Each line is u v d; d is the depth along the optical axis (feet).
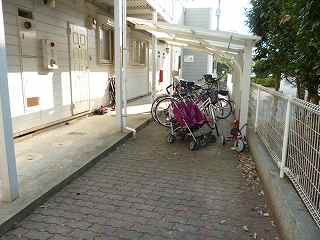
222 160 18.01
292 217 8.86
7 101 10.57
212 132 23.70
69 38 23.70
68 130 22.08
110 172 15.42
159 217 11.07
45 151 17.03
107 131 22.04
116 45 20.90
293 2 10.88
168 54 60.08
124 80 21.74
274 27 16.03
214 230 10.30
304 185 9.82
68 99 24.14
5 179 10.80
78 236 9.72
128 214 11.21
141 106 35.47
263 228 10.45
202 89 33.09
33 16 19.17
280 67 16.11
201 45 31.19
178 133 21.97
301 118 10.38
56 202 11.91
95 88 29.12
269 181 12.17
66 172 14.03
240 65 24.23
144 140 21.98
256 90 20.72
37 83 19.98
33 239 9.48
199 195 13.05
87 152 17.11
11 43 17.29
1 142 10.57
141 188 13.60
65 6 22.95
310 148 9.38
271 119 15.25
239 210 11.73
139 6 28.66
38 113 20.27
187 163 17.30
